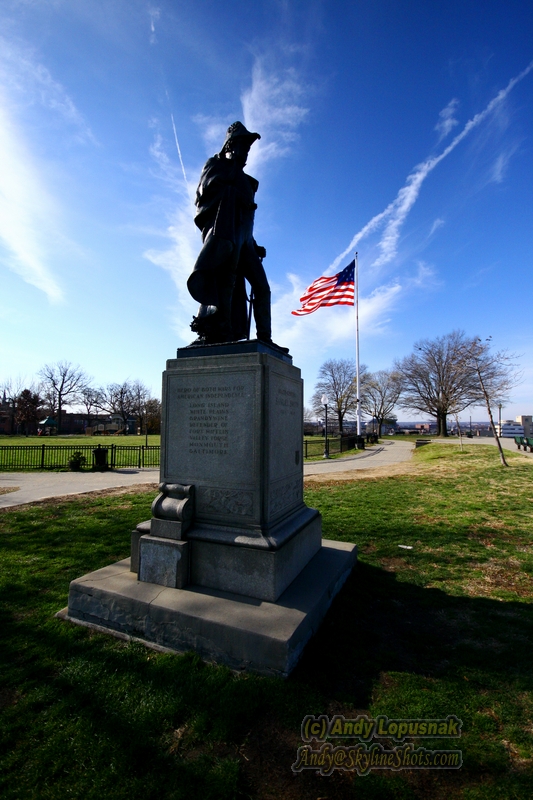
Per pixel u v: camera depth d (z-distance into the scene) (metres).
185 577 3.67
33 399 69.56
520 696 2.72
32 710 2.58
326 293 22.70
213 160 4.53
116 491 11.31
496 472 14.08
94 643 3.30
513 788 2.04
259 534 3.55
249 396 3.70
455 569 5.12
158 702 2.62
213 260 4.25
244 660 2.95
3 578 4.69
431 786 2.07
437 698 2.68
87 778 2.10
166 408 4.13
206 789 2.03
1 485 12.79
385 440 54.75
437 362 45.62
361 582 4.64
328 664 3.03
